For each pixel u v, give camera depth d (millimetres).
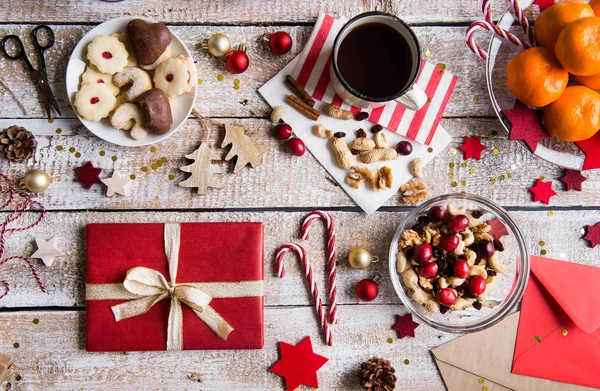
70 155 896
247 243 883
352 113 905
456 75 920
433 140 913
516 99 892
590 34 811
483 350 917
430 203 880
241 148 896
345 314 914
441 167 923
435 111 908
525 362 915
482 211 911
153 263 878
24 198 894
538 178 929
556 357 917
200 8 900
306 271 896
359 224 916
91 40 856
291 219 911
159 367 902
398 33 848
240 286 883
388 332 917
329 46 896
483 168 926
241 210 908
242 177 907
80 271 897
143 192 900
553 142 921
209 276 880
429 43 917
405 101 841
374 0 912
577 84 878
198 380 905
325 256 913
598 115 851
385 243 917
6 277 893
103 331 876
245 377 908
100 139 897
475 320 911
